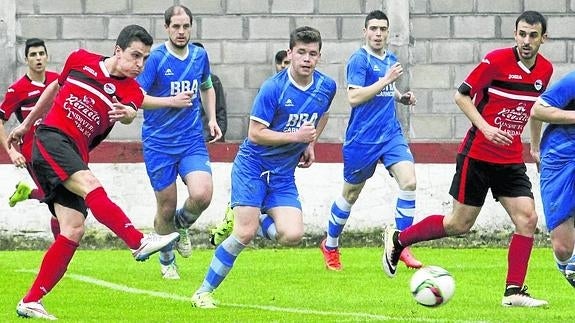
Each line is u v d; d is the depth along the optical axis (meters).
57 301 20.84
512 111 19.97
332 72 33.44
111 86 18.25
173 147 24.38
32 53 27.20
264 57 33.53
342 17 33.41
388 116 25.80
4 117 27.28
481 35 33.38
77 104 18.16
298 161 19.72
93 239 32.41
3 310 19.56
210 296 19.91
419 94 33.38
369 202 32.34
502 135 19.38
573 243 19.20
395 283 23.67
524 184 20.14
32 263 28.11
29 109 27.42
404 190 25.38
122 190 32.22
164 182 24.56
